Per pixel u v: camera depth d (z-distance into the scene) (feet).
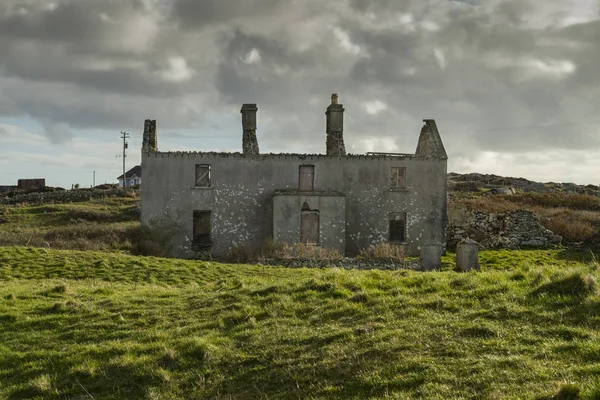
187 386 35.35
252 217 126.00
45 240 126.93
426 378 29.99
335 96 137.39
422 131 142.31
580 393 24.75
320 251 109.60
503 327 35.35
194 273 82.64
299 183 127.95
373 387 30.45
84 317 49.26
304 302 45.83
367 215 128.57
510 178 274.98
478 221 129.90
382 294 44.86
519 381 28.12
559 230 127.95
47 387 37.24
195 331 43.27
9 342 45.21
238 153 126.21
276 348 37.65
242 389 33.86
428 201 130.31
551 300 38.32
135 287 66.74
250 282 57.31
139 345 41.37
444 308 40.29
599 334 32.35
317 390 31.48
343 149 134.72
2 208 198.29
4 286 67.15
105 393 36.09
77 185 289.74
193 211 124.88
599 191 244.63
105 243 120.88
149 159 124.16
